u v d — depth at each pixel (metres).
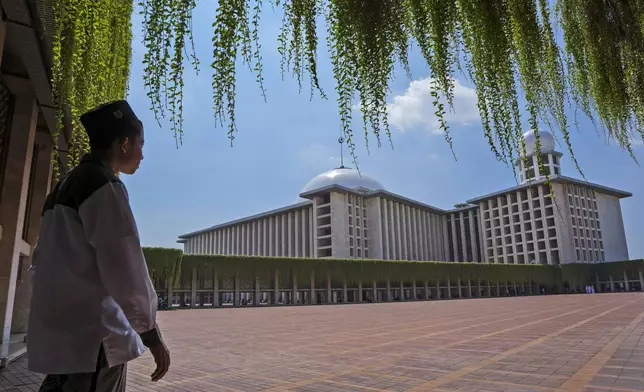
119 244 1.88
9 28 6.69
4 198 8.88
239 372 7.70
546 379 6.42
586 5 4.46
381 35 2.98
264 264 48.50
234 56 2.52
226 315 27.88
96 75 3.56
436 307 33.41
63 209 1.97
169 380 7.05
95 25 3.36
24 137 9.19
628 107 4.26
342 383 6.59
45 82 8.60
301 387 6.39
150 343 2.00
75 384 1.83
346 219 80.62
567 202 79.44
